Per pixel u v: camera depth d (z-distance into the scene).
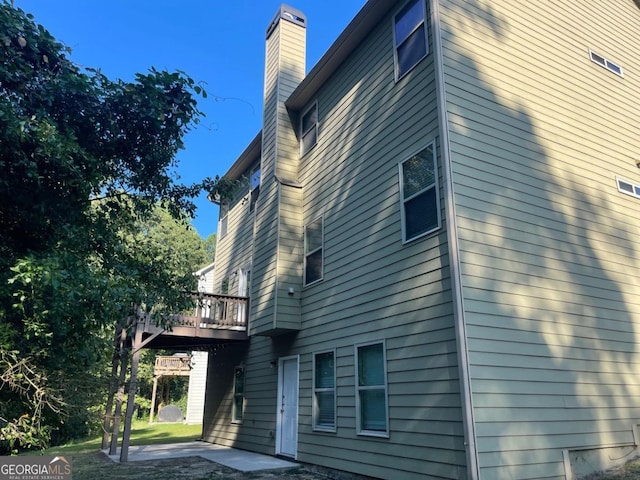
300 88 9.75
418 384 5.71
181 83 4.85
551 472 5.20
